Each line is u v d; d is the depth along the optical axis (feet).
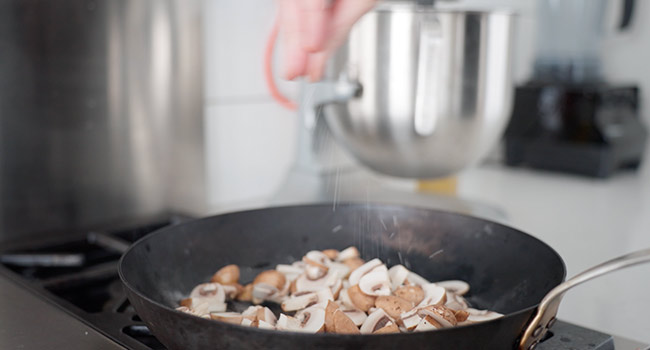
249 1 3.95
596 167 4.86
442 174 3.40
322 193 3.87
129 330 2.55
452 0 3.85
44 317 2.60
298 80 3.85
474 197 4.50
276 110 4.16
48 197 3.43
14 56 3.27
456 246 2.72
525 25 5.71
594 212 4.23
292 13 2.34
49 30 3.33
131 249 2.45
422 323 2.22
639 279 3.40
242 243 2.79
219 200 4.01
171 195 3.78
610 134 4.84
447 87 3.17
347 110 3.29
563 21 5.15
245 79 4.00
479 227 2.69
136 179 3.65
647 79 5.22
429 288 2.53
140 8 3.54
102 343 2.46
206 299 2.56
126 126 3.58
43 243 3.31
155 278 2.54
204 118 3.84
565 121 4.94
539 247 2.49
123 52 3.52
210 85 3.88
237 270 2.68
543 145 5.04
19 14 3.25
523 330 2.17
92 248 3.33
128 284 2.24
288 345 1.99
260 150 4.13
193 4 3.70
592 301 3.18
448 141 3.25
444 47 3.14
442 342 2.02
